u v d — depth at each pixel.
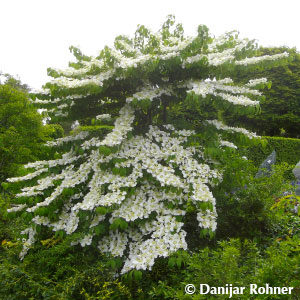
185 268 2.00
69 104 2.44
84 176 2.26
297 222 2.87
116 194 1.91
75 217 2.16
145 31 2.50
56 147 2.61
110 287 1.91
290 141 7.00
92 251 2.19
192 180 2.07
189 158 2.25
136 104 2.22
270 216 2.63
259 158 7.07
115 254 1.98
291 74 8.33
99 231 1.92
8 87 5.77
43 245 2.38
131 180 2.05
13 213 2.42
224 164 2.46
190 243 2.41
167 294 1.62
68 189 2.11
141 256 1.79
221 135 2.54
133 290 1.87
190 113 2.77
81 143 2.61
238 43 2.50
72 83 2.06
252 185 2.87
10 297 1.87
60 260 2.05
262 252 2.34
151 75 2.31
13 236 2.80
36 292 1.85
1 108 5.44
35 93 2.25
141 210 2.00
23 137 5.49
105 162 2.15
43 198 2.38
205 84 2.18
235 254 1.45
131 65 1.97
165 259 2.04
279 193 2.89
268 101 8.30
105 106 2.81
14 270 2.00
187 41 2.12
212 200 1.93
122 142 2.23
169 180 1.96
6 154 5.17
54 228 2.23
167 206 2.08
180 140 2.38
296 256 1.30
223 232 2.68
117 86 2.43
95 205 1.94
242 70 2.28
